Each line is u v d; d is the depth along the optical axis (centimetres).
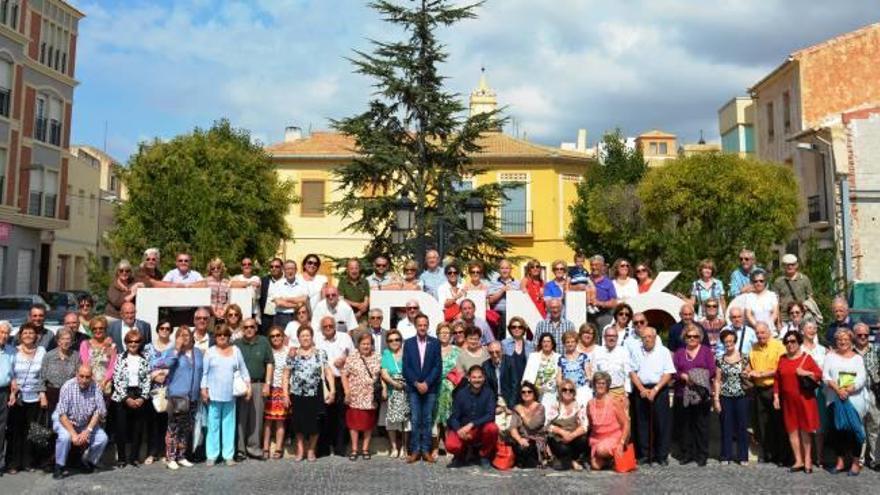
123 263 1079
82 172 4188
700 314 1105
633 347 970
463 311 1020
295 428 952
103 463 931
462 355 989
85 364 891
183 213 2377
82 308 1053
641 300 1112
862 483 836
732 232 1412
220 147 3112
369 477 855
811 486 820
